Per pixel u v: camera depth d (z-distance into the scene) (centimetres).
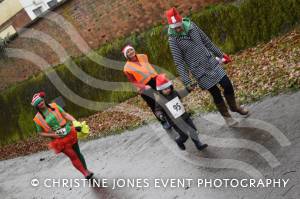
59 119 754
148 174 703
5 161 1493
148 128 961
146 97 829
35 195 898
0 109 1789
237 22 1128
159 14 1318
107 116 1294
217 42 1171
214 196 538
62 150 773
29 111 1705
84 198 741
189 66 678
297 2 1023
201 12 1203
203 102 905
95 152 992
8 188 1077
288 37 983
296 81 724
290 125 605
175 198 583
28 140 1661
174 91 669
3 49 1741
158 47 1291
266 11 1076
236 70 981
